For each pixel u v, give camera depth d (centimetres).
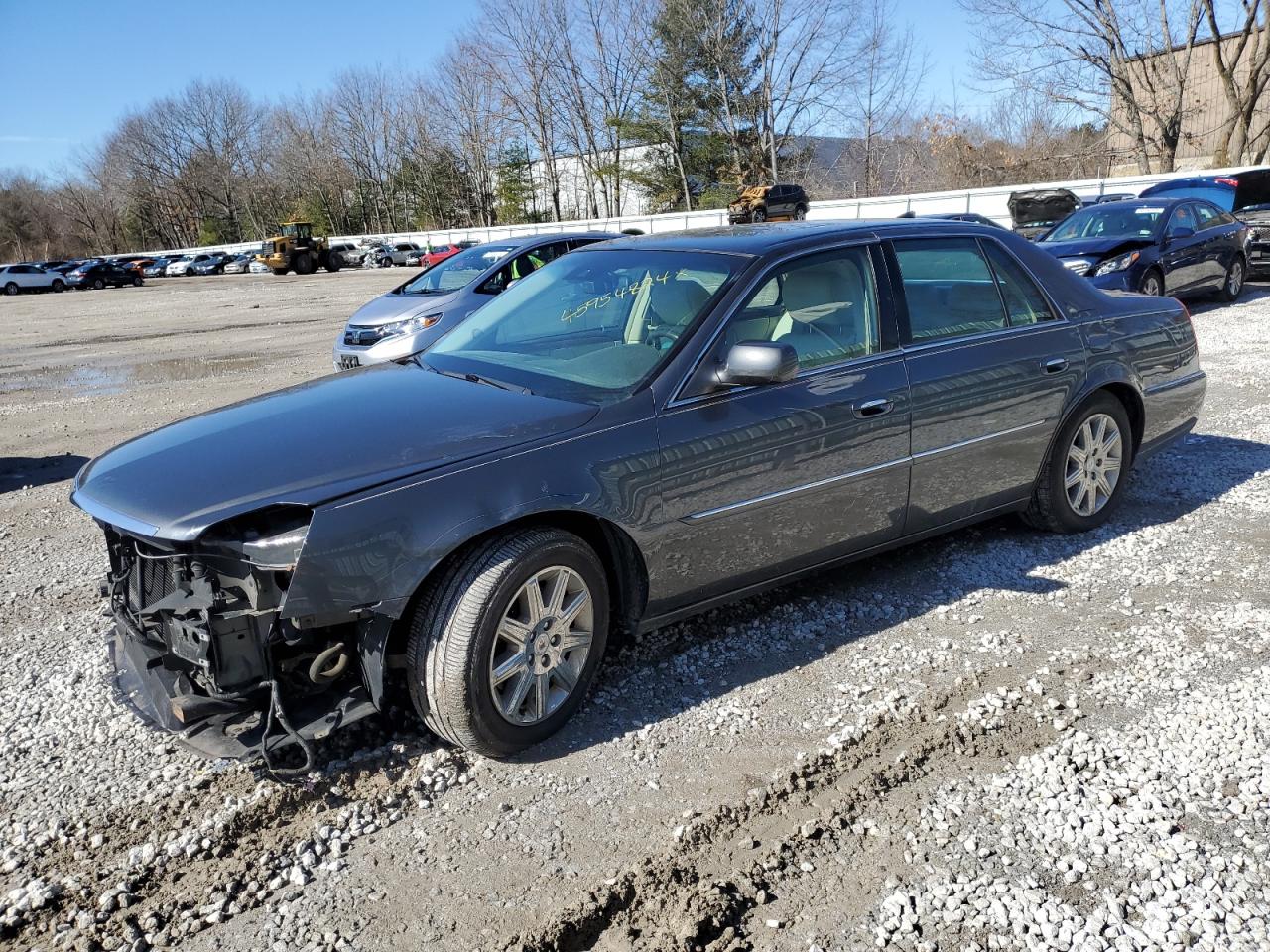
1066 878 248
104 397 1173
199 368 1397
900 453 395
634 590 341
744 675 361
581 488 311
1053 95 3522
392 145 8425
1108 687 342
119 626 326
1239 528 491
